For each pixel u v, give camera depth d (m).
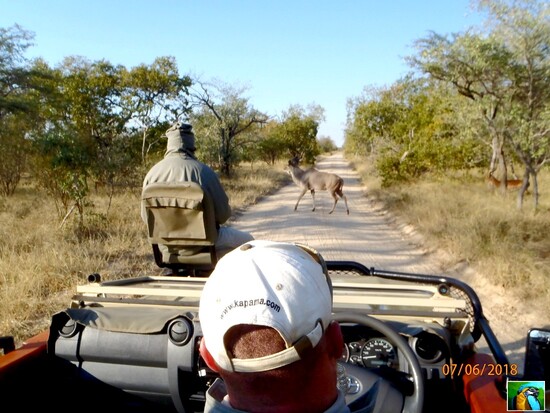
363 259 8.88
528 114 12.23
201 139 25.41
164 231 3.62
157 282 3.10
